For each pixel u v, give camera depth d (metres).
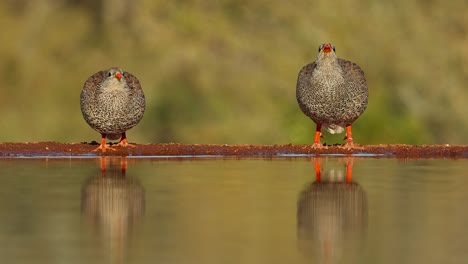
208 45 27.86
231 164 15.66
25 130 26.83
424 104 27.11
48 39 28.97
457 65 28.44
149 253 9.23
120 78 16.62
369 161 16.25
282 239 9.88
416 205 11.73
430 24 29.19
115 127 16.84
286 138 25.59
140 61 27.73
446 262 8.97
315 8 28.78
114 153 16.83
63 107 27.66
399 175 14.33
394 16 29.09
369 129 25.02
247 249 9.43
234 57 27.62
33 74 28.19
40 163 15.59
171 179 13.77
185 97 26.66
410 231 10.26
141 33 28.20
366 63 27.88
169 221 10.73
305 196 12.38
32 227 10.38
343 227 10.47
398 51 28.30
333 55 16.72
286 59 27.73
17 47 28.66
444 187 13.12
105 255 9.16
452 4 29.73
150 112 26.27
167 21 28.44
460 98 27.55
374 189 12.95
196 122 26.34
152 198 12.16
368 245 9.63
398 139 25.36
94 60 28.41
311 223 10.64
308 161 16.20
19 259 9.00
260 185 13.26
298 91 17.20
